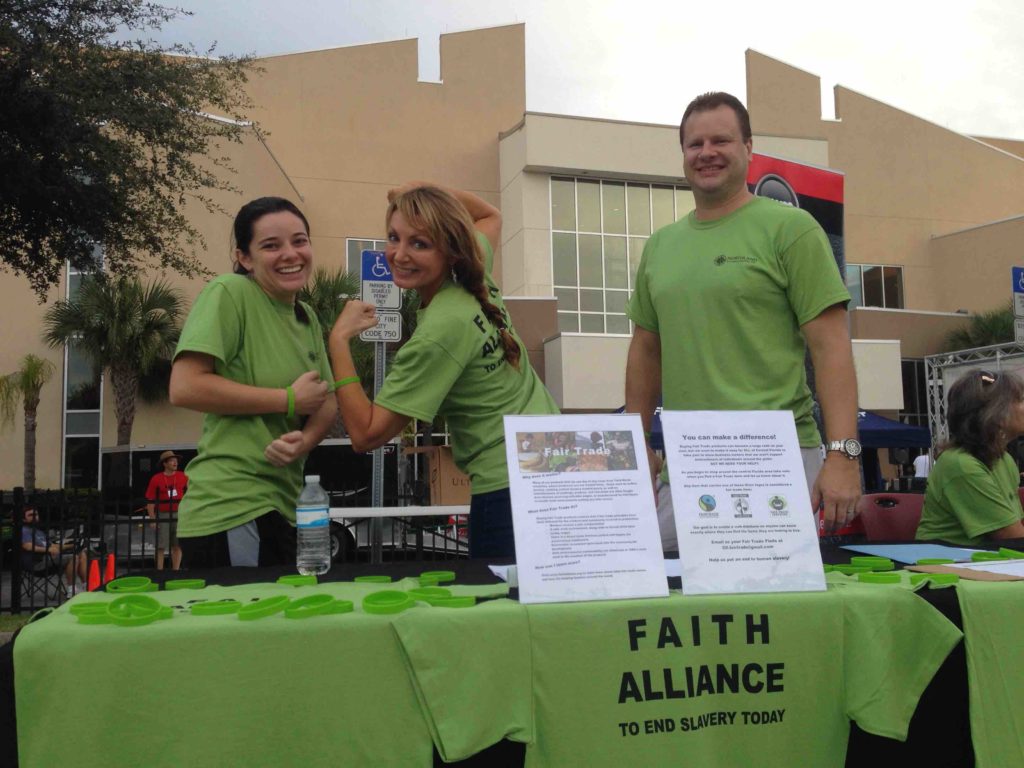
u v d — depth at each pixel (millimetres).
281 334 2465
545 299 23875
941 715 1652
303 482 2537
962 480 3361
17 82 9648
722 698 1531
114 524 7875
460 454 2520
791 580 1641
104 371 21609
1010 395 3379
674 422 1759
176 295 21469
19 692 1287
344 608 1455
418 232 2326
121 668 1316
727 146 2512
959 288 30594
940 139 31922
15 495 7672
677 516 1661
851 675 1581
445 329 2260
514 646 1455
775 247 2467
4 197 10492
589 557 1576
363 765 1378
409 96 27172
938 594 1649
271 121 26109
